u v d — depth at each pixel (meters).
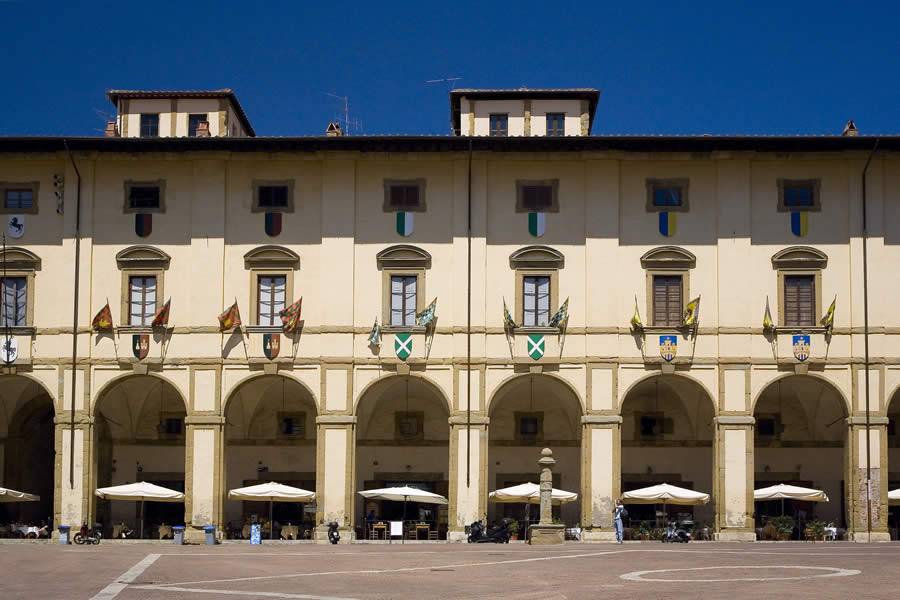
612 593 28.41
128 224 54.44
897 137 52.62
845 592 28.17
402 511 58.78
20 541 52.41
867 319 52.91
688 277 53.53
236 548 47.03
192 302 53.72
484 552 43.06
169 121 61.78
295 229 54.22
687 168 54.12
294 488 53.72
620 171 54.19
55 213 54.59
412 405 59.16
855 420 52.44
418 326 53.19
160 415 59.59
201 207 54.31
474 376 53.00
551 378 53.38
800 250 53.41
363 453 59.06
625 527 53.47
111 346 53.69
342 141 53.34
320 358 53.19
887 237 53.56
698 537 53.91
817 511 58.59
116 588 29.91
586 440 52.59
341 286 53.62
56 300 54.06
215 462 52.78
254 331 53.47
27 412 58.84
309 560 38.75
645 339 53.16
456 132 61.75
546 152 53.78
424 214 54.09
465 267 53.66
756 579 31.45
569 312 53.47
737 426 52.59
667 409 59.06
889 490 58.50
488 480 56.38
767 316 53.16
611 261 53.62
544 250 53.69
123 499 53.22
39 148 54.16
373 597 28.06
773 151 53.56
